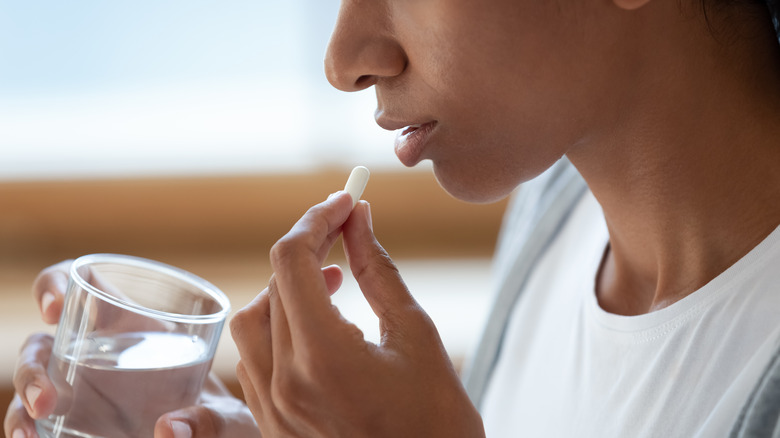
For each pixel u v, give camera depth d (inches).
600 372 30.6
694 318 28.9
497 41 27.5
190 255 60.5
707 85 28.5
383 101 29.0
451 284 57.8
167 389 29.1
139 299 30.7
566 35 27.6
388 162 61.9
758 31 28.8
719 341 28.3
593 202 34.5
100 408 28.9
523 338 34.6
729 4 28.5
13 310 53.1
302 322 26.7
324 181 61.2
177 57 60.5
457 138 28.6
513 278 35.3
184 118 61.0
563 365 32.3
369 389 27.0
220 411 30.5
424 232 62.6
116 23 59.5
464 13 27.4
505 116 28.2
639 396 29.2
